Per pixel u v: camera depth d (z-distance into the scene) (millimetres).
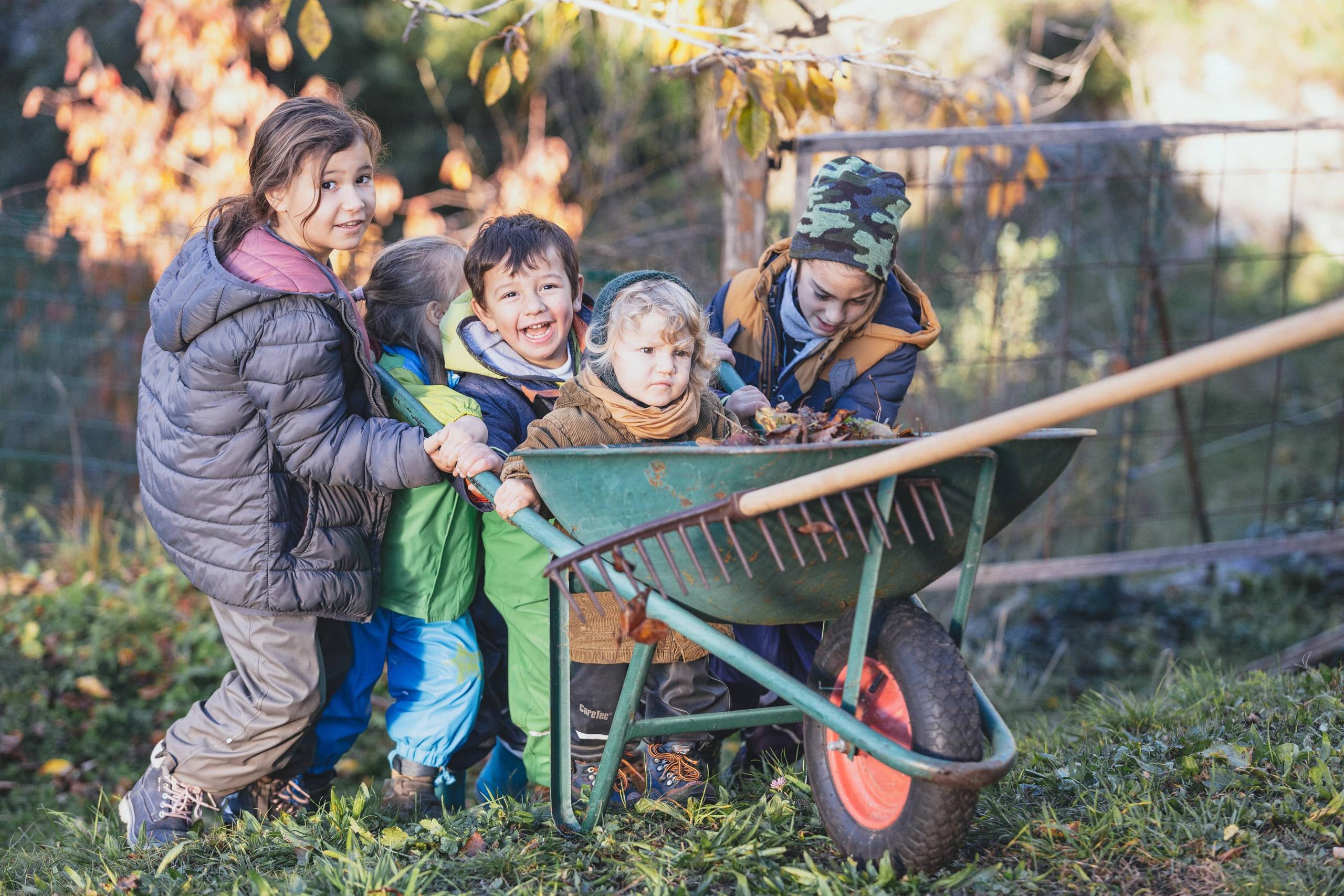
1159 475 8797
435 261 3109
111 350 7215
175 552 2818
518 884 2340
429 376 3066
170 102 8594
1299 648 5609
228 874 2572
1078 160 5551
